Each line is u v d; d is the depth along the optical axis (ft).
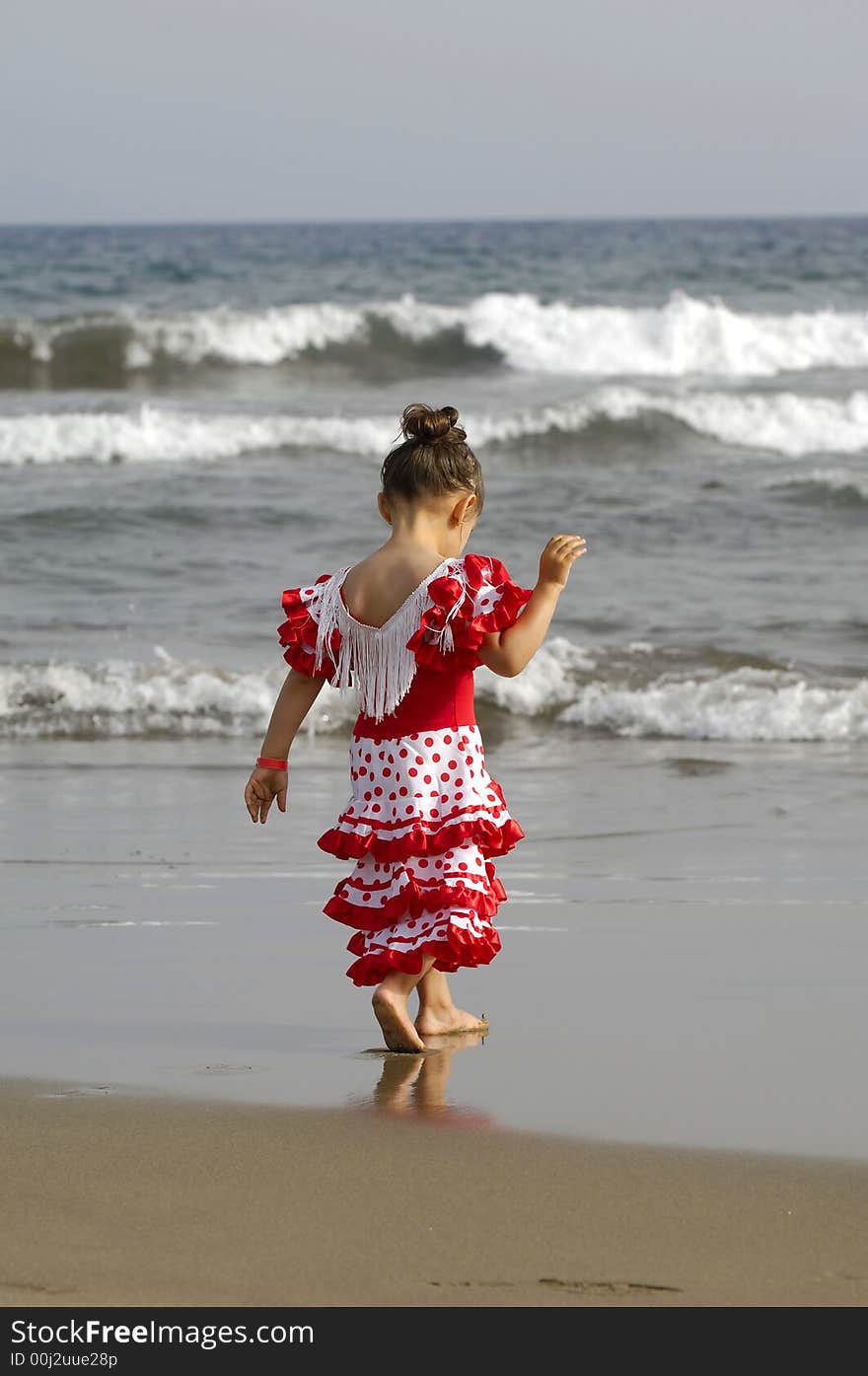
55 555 73.20
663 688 53.01
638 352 147.64
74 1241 15.01
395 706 21.75
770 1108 19.13
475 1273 14.43
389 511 22.79
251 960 26.91
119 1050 21.72
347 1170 16.92
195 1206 15.85
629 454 107.24
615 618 63.16
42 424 100.17
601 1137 18.02
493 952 21.65
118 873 33.60
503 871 33.71
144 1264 14.52
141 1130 18.20
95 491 87.61
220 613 63.62
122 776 44.47
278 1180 16.60
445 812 21.81
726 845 36.17
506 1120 18.65
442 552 22.77
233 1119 18.67
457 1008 23.11
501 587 21.49
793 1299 14.01
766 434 110.83
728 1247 14.99
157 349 137.90
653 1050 21.65
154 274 247.70
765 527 82.33
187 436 100.94
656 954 27.02
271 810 40.34
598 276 237.04
